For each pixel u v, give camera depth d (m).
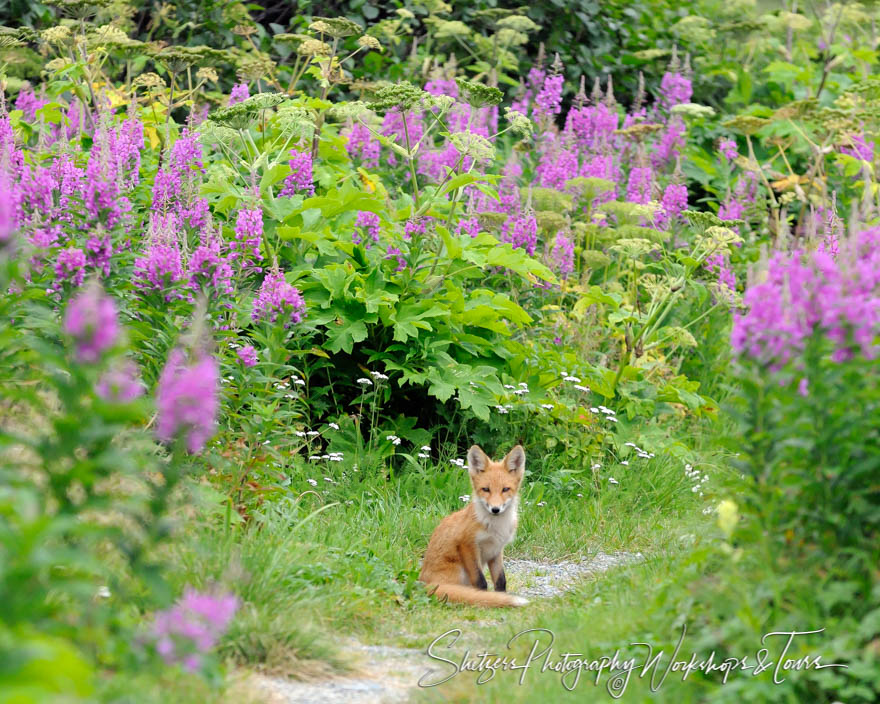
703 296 15.20
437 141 18.86
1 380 6.75
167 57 14.14
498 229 15.02
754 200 17.47
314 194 13.97
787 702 5.64
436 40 21.98
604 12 22.88
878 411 6.02
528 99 21.03
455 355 13.38
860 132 15.17
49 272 9.12
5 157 9.55
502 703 6.26
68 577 5.87
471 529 9.92
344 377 12.91
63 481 4.98
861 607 5.89
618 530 11.44
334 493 11.41
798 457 6.14
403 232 13.37
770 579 5.87
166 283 9.34
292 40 15.20
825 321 6.17
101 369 4.91
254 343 11.40
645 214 14.70
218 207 12.61
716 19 23.70
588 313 14.89
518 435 13.20
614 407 13.77
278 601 7.52
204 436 5.57
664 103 20.41
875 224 8.57
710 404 14.02
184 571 7.22
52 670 3.20
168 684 5.70
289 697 6.30
